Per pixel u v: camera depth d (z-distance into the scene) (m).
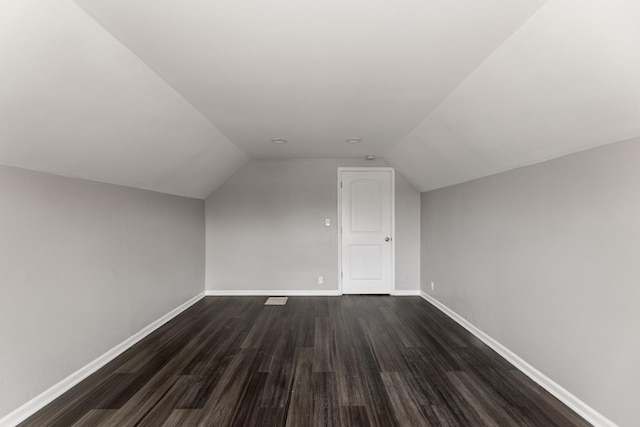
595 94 1.85
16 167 2.20
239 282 5.68
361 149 4.93
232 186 5.67
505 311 3.17
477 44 2.02
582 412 2.24
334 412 2.31
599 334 2.12
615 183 2.01
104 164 2.88
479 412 2.30
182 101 2.92
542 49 1.85
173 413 2.29
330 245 5.68
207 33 1.89
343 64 2.29
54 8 1.54
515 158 2.92
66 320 2.61
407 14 1.72
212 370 2.92
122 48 2.02
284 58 2.20
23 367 2.23
